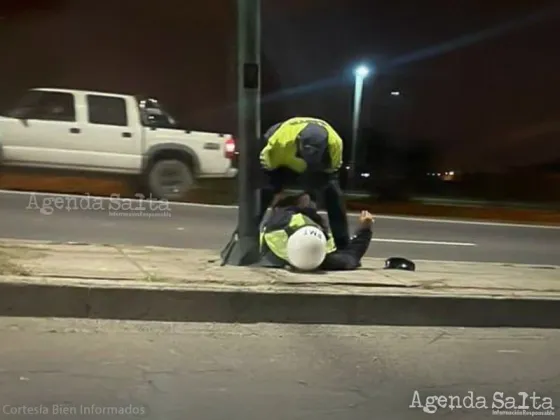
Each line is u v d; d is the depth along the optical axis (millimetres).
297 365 5738
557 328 7344
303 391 5234
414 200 28797
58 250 8453
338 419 4812
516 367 6066
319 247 7852
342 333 6648
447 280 8047
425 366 5930
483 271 9148
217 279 7133
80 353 5629
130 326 6352
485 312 7199
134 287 6512
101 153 16281
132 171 16625
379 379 5574
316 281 7367
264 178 8273
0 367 5230
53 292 6367
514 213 24391
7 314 6289
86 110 16172
